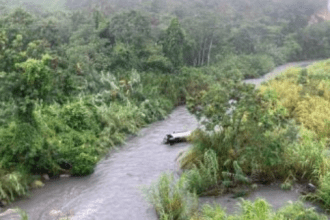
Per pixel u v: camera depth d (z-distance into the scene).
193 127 13.59
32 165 8.93
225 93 8.46
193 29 49.22
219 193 7.19
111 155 10.67
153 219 6.43
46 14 50.53
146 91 17.80
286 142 7.89
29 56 13.10
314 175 7.38
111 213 6.76
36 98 9.12
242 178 7.39
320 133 9.57
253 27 69.62
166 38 34.81
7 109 9.77
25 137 8.78
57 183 8.60
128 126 13.29
